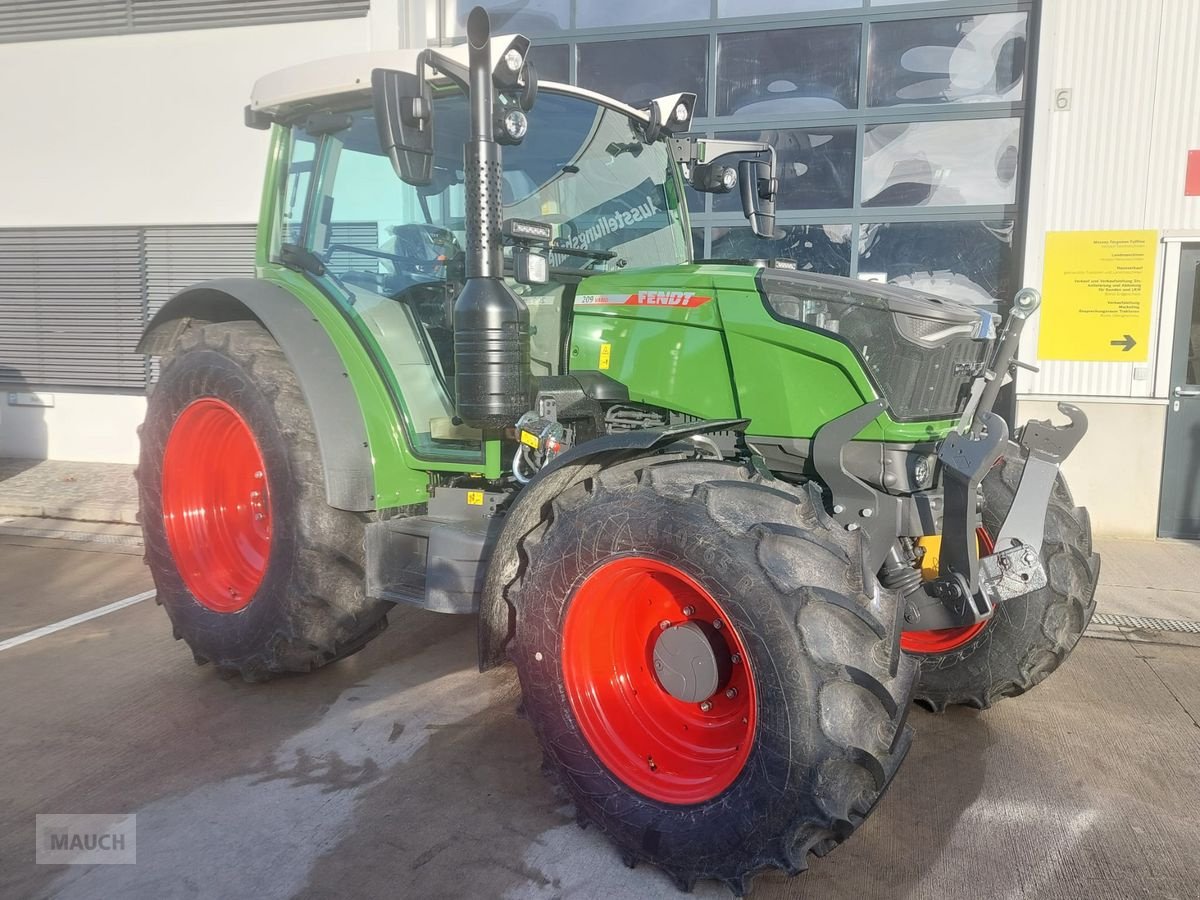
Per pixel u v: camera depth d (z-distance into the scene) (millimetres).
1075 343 6082
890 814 2795
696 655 2439
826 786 2154
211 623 3635
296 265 3779
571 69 7176
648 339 3086
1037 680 3365
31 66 7969
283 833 2631
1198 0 5621
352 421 3275
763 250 6941
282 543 3342
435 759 3092
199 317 4027
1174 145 5781
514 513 2688
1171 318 5926
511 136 2869
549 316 3342
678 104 3873
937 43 6441
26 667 3889
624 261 3775
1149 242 5887
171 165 7805
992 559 2719
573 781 2564
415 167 2684
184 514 3822
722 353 2920
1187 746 3250
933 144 6516
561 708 2555
